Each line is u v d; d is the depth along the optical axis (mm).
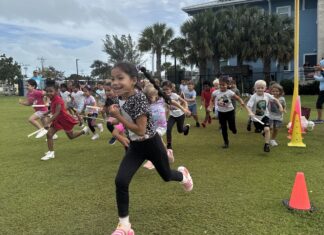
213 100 7973
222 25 26250
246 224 3742
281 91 8477
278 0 30891
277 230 3594
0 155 7379
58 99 7066
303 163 6250
